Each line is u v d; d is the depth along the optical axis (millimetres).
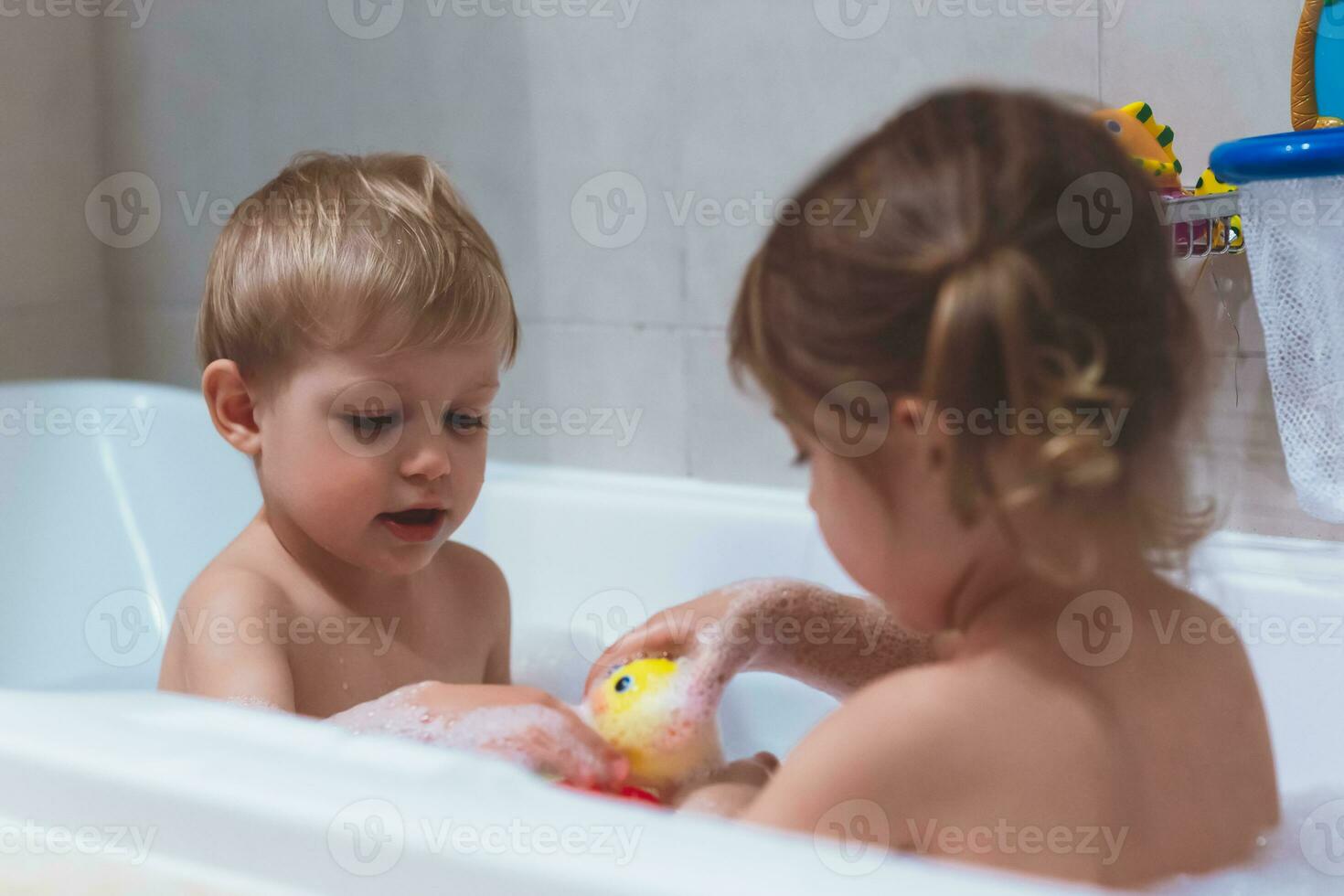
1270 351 1043
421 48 1574
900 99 1287
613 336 1488
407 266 963
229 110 1733
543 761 754
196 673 946
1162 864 657
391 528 991
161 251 1816
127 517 1498
